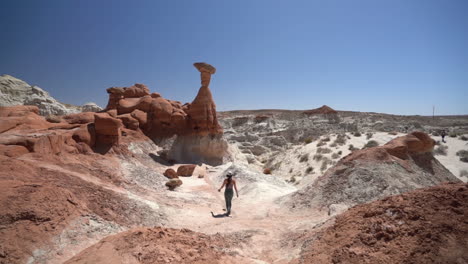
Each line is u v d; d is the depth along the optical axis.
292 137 47.00
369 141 30.41
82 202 7.25
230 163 27.14
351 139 33.03
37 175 8.06
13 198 5.43
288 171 27.94
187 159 27.27
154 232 4.81
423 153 11.61
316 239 5.50
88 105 45.56
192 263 3.94
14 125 14.59
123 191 10.02
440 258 3.12
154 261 3.75
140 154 22.22
